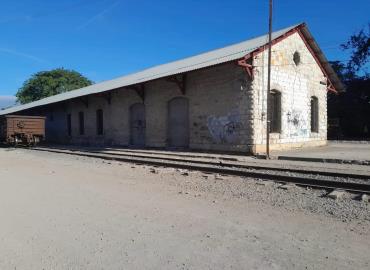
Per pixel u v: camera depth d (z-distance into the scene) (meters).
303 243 5.09
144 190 8.99
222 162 14.24
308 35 20.88
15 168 13.86
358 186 8.51
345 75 40.28
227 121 18.05
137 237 5.43
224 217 6.44
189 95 19.98
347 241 5.16
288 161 14.59
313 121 22.39
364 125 37.72
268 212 6.77
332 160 13.93
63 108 33.56
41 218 6.49
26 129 27.31
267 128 16.00
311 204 7.31
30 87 64.50
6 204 7.59
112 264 4.49
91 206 7.33
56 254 4.83
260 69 17.48
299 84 20.55
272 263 4.43
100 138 27.75
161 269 4.33
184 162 15.11
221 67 18.31
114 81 30.89
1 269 4.40
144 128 23.61
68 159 17.41
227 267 4.34
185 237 5.41
